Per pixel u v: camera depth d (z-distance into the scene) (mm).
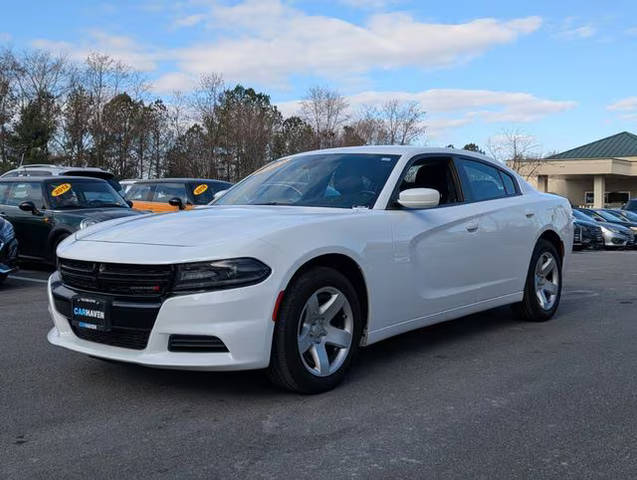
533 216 6223
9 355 5062
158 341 3709
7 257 8609
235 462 3141
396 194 4879
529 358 5098
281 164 5730
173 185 13281
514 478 2988
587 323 6504
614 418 3760
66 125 40031
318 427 3586
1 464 3123
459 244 5203
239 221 4141
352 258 4250
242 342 3686
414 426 3609
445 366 4836
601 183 44219
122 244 3979
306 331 4035
